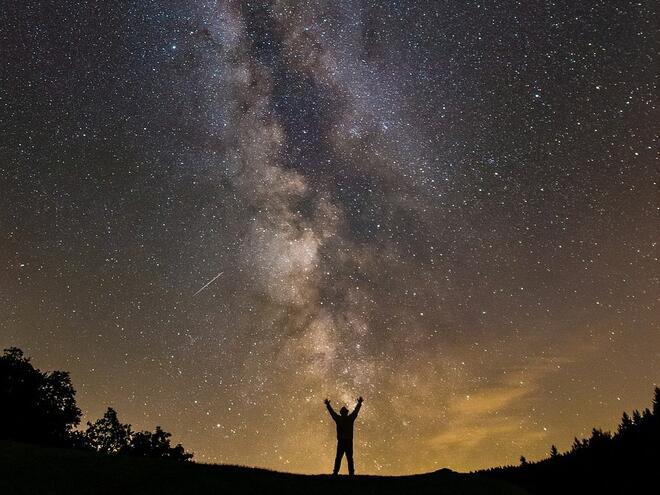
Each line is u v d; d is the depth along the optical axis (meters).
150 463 14.48
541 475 26.52
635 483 23.62
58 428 29.66
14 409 28.06
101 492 11.55
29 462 12.77
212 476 13.67
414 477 16.25
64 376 30.89
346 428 16.50
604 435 27.83
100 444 32.22
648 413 28.22
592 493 23.12
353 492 13.96
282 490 13.35
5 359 29.66
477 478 17.02
